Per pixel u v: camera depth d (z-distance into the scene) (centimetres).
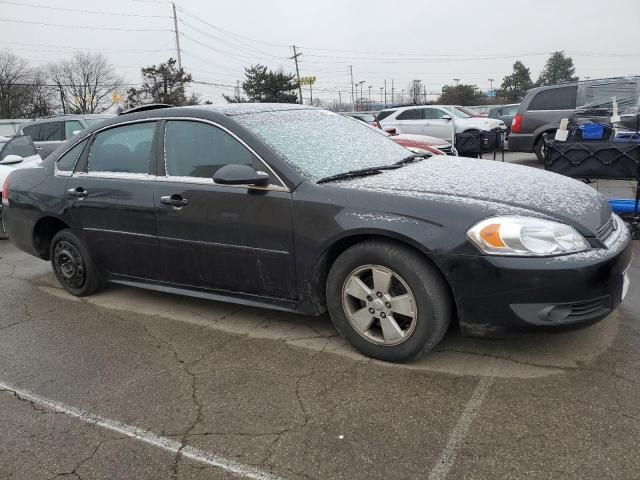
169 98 5166
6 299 500
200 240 379
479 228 287
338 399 293
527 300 283
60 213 467
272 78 5762
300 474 237
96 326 420
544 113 1127
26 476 249
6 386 333
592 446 241
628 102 1009
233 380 321
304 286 344
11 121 3388
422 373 312
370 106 8569
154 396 310
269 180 347
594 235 296
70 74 7175
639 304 391
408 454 245
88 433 279
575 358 317
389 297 316
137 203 408
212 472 243
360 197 320
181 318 425
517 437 250
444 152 927
